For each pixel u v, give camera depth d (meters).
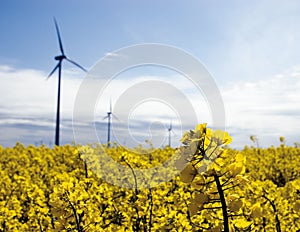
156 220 5.21
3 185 8.20
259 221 5.14
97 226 4.30
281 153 16.50
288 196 6.00
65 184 4.08
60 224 3.99
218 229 2.88
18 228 6.39
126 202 5.74
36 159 13.00
